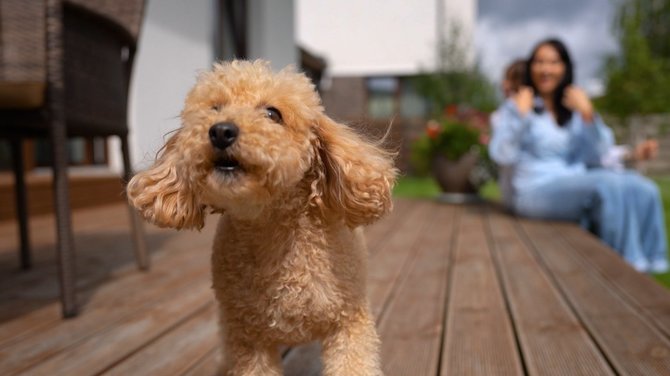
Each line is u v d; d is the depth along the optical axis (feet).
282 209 3.59
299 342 3.83
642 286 6.98
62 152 5.77
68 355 4.85
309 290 3.60
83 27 6.26
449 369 4.52
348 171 3.80
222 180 3.37
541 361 4.66
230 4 21.21
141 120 15.93
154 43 16.37
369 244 10.53
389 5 40.06
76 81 6.13
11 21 5.58
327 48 40.78
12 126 6.29
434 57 38.47
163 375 4.45
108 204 16.39
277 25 25.40
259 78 3.77
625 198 10.66
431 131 19.21
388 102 40.93
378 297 6.69
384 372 4.44
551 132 12.93
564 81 12.79
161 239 10.91
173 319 5.84
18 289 7.02
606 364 4.59
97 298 6.63
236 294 3.67
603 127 12.55
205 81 3.86
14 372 4.48
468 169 18.75
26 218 8.14
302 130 3.72
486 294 6.82
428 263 8.71
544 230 11.83
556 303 6.34
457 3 39.37
